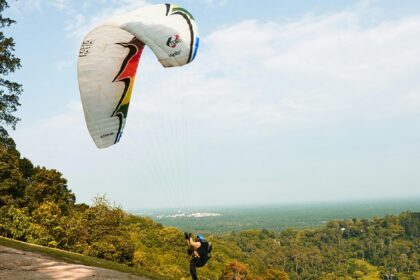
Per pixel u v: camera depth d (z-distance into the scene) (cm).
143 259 3816
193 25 860
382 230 15450
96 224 3173
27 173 3725
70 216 3403
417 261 12625
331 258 13250
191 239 809
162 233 5897
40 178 3672
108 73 901
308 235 15612
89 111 927
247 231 15312
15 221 2394
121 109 962
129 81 938
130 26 819
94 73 891
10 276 841
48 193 3622
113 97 934
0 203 3017
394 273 11794
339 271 12125
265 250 12644
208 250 790
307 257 12562
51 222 2806
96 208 3306
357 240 14925
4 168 3158
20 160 3675
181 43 828
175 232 5925
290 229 16250
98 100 922
